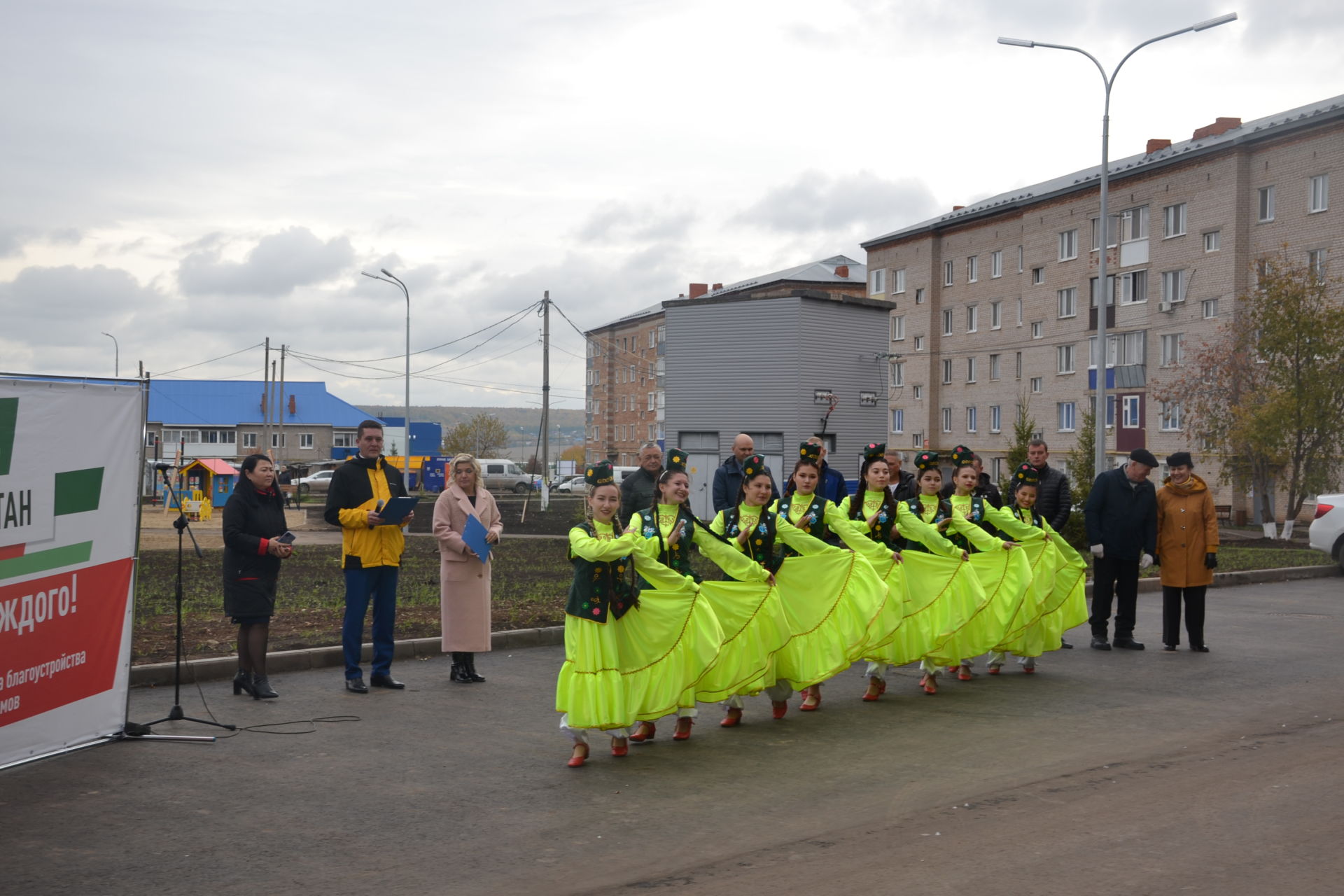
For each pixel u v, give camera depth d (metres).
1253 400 32.19
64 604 7.20
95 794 6.45
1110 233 49.19
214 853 5.45
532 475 75.56
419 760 7.31
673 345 35.94
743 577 8.20
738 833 5.72
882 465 10.33
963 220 58.94
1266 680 10.10
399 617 13.54
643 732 7.88
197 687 9.81
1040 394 54.03
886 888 4.84
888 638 9.12
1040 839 5.48
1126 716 8.54
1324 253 39.56
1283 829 5.58
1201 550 11.86
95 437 7.46
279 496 9.52
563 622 13.17
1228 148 42.75
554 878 5.08
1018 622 10.37
